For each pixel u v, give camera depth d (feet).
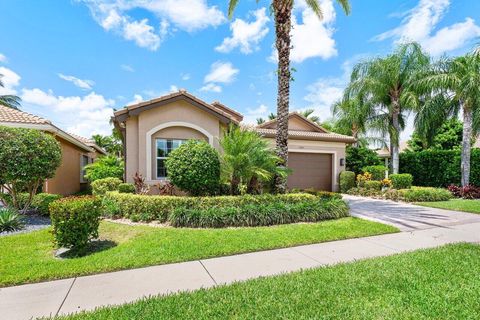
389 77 55.52
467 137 49.55
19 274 14.82
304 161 56.90
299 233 22.89
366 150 64.69
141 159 37.47
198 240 20.72
